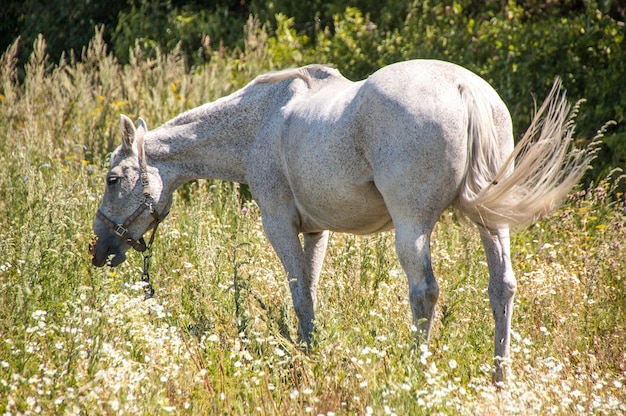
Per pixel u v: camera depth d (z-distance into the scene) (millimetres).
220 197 25922
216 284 18359
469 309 17859
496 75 35531
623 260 20312
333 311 16141
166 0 53750
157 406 12648
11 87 35312
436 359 15602
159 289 19031
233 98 18203
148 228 19312
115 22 56000
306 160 15797
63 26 56188
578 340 16750
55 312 17172
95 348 13875
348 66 40375
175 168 19016
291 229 17406
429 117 13719
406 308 17703
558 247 22406
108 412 12562
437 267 20766
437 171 13812
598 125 33500
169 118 32031
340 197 15508
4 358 14305
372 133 14336
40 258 17922
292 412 13180
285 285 17297
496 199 13797
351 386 13617
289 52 41969
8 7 58219
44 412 12617
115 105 33156
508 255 14609
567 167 14391
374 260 19547
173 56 37500
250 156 17875
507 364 14172
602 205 24656
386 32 43344
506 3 41812
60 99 33375
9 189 24297
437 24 41781
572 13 39969
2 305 16312
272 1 50250
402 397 12516
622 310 18562
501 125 14586
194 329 16641
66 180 26578
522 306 18062
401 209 14156
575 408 12984
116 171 18734
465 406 13023
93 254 19094
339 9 47281
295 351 15219
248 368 14719
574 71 35406
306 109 16312
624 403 13867
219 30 49625
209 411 13375
